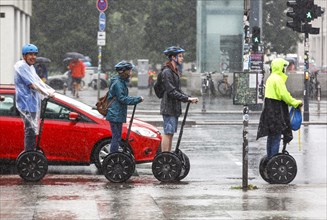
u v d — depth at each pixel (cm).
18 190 1889
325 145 3092
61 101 2256
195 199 1755
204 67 6831
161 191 1883
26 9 6059
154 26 9319
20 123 2233
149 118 4253
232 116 4644
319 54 12794
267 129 2055
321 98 6838
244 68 2080
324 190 1912
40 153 2067
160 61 12194
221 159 2666
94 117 2255
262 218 1529
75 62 6656
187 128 3884
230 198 1770
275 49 8750
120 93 2053
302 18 4122
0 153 2242
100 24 5019
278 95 2039
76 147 2242
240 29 6762
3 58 5162
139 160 2272
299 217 1541
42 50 8975
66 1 9025
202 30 6788
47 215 1561
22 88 2038
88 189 1917
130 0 10356
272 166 2064
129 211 1605
